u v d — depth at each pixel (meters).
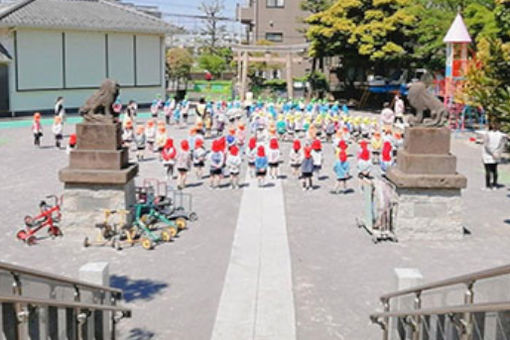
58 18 38.94
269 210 15.77
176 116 35.19
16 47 37.25
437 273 11.10
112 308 7.08
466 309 4.57
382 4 41.38
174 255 12.06
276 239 13.19
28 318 4.78
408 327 7.00
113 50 42.66
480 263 11.72
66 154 24.34
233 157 18.22
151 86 45.53
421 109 13.21
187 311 9.39
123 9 45.47
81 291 6.43
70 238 13.08
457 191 13.10
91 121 13.27
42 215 13.20
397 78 49.34
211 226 14.16
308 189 18.34
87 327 6.67
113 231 12.82
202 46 75.56
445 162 13.09
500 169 22.22
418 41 40.69
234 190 18.11
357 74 51.69
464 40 29.80
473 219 15.10
